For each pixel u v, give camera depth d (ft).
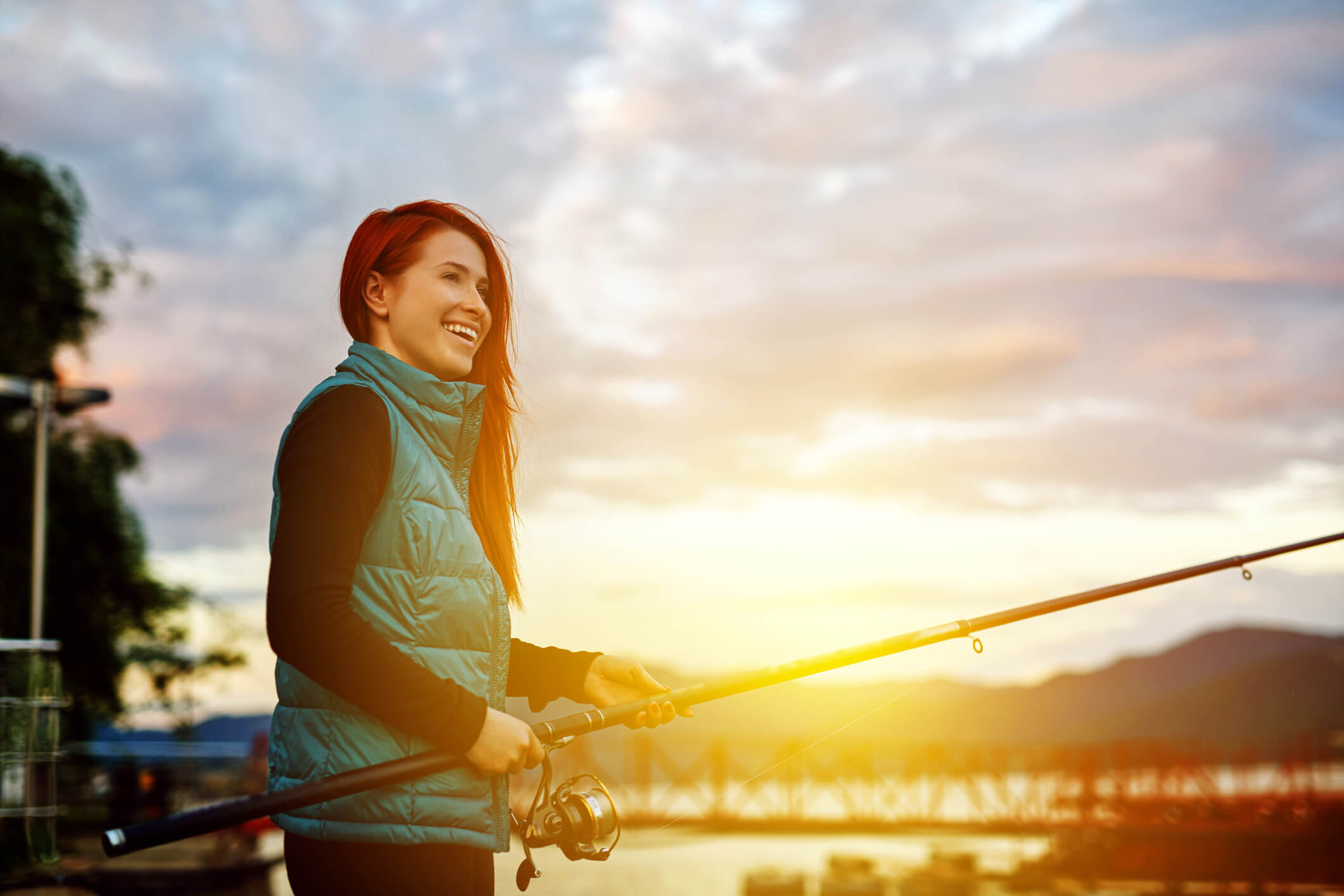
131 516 58.23
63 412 36.01
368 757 5.64
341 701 5.69
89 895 21.35
